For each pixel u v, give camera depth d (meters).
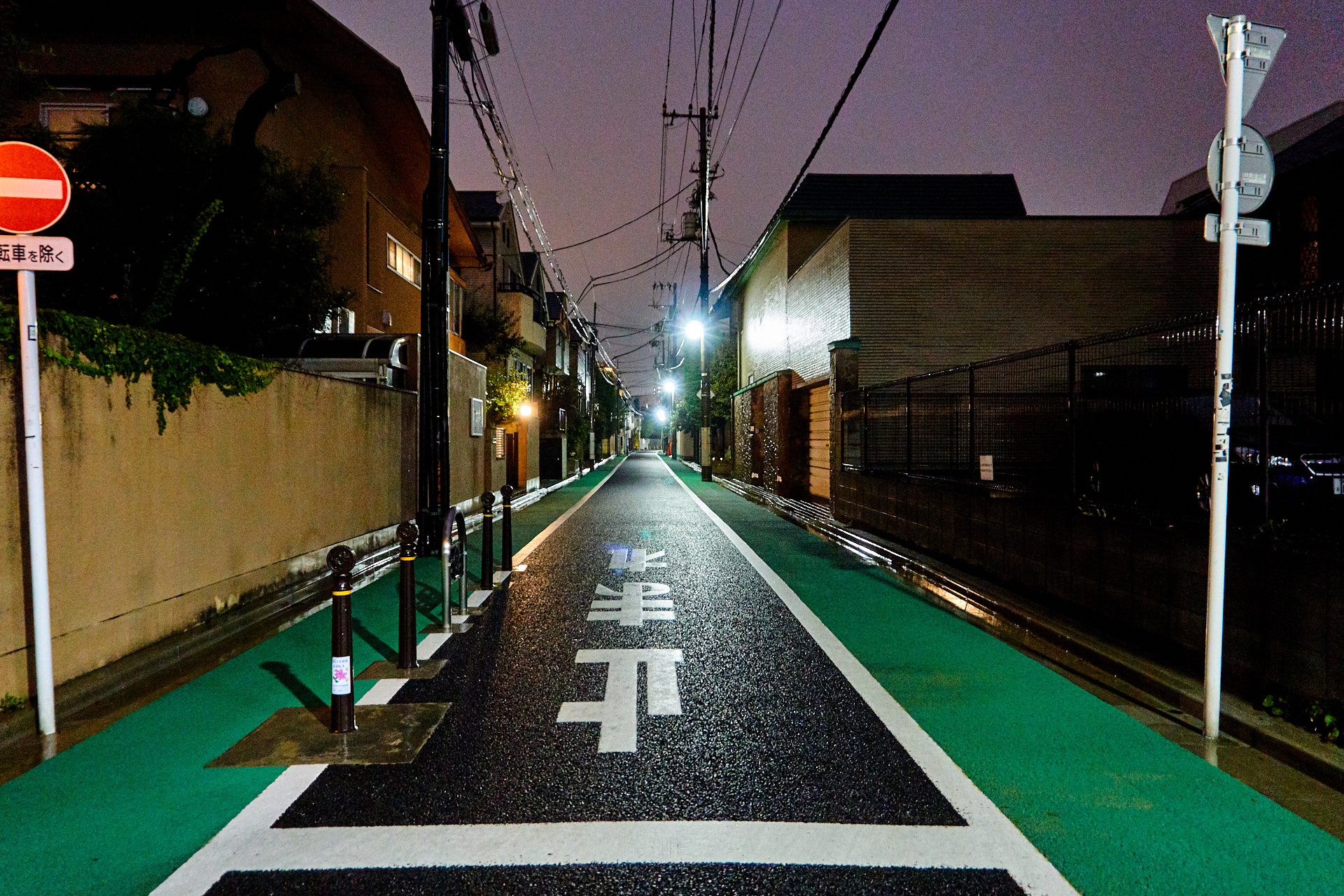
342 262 13.15
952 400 12.84
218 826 2.93
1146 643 5.07
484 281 25.73
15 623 3.93
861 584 8.05
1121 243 15.31
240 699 4.39
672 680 4.81
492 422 19.67
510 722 4.07
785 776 3.39
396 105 15.21
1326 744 3.46
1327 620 3.62
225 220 7.80
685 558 9.90
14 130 6.19
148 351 5.02
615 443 68.06
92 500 4.51
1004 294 15.21
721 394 32.19
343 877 2.59
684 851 2.76
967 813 3.04
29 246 3.77
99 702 4.33
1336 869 2.63
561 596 7.41
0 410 3.85
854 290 15.11
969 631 6.07
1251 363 4.48
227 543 6.10
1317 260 16.34
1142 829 2.92
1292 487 4.13
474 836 2.86
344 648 3.90
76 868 2.64
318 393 7.95
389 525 10.16
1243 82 3.78
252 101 8.13
